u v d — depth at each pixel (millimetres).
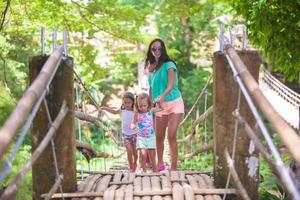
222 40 3938
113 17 8672
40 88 2477
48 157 3811
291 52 7145
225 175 3930
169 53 14859
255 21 6953
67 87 3811
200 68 18375
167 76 5359
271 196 5863
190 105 17078
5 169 1915
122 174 4672
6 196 1854
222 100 3904
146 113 5953
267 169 8602
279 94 13938
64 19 8688
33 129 3773
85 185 4113
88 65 9352
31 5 8453
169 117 5285
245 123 2840
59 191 3844
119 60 11766
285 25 6957
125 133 6266
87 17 8734
